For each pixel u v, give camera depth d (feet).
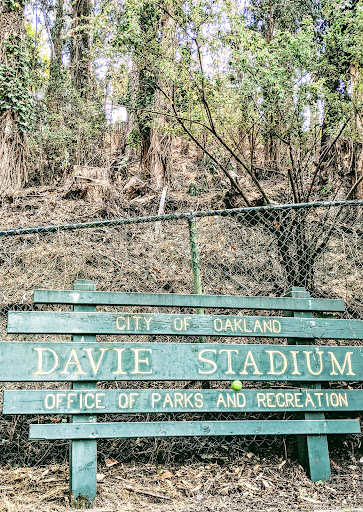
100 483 11.44
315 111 20.06
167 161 35.04
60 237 21.53
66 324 11.51
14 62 35.14
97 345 11.51
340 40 18.92
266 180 29.27
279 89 18.29
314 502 10.68
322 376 12.51
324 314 16.35
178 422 11.46
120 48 21.22
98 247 20.98
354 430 12.32
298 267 17.22
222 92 20.51
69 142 39.47
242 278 18.92
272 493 11.18
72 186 28.53
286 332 12.64
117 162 41.75
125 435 11.11
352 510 10.02
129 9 20.30
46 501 10.52
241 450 12.98
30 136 38.55
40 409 10.92
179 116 21.80
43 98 41.88
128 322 11.84
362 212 19.35
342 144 23.72
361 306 17.08
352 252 19.08
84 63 43.91
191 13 19.43
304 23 19.69
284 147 23.49
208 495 11.10
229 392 11.89
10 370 11.02
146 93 26.58
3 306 17.06
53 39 48.08
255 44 18.80
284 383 14.15
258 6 28.35
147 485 11.48
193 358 11.92
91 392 11.23
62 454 12.73
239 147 23.84
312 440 12.07
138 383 14.44
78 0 46.21
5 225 25.13
